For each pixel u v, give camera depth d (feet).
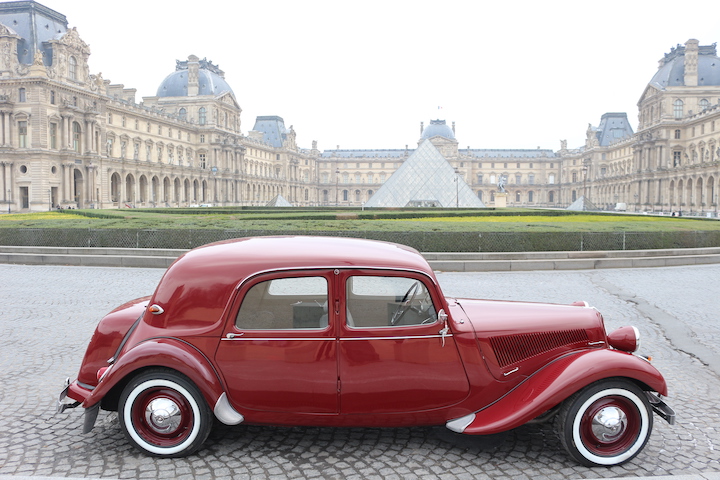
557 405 21.65
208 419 21.31
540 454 22.08
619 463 21.09
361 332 21.16
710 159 361.30
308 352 21.11
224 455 21.63
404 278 21.49
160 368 21.12
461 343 21.83
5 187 250.37
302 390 21.26
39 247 83.76
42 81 249.34
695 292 60.13
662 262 83.20
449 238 81.92
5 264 81.00
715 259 86.94
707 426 24.95
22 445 22.41
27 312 47.55
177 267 21.94
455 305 24.73
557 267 79.36
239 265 21.39
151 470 20.42
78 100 277.03
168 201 378.73
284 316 21.25
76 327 42.29
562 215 178.60
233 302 21.08
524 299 55.31
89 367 23.53
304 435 23.48
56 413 25.81
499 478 20.12
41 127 250.98
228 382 21.20
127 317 23.98
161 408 21.16
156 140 373.20
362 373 21.22
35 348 36.55
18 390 28.78
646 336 41.14
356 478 19.98
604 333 24.11
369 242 23.88
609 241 85.66
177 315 21.40
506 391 22.31
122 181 321.52
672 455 22.09
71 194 269.03
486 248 82.53
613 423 20.99
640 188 427.33
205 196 432.66
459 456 21.79
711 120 359.25
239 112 484.33
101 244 84.23
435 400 21.79
